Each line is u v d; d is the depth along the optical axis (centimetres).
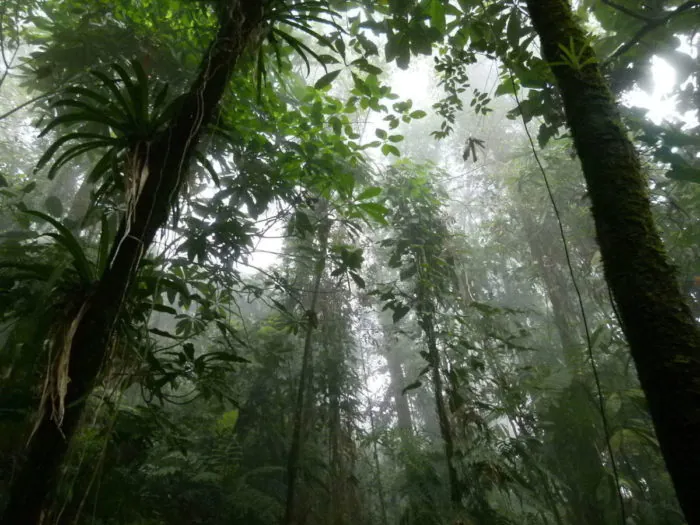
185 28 343
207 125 210
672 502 551
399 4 273
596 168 162
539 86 281
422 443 507
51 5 367
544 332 852
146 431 294
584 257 688
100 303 160
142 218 173
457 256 575
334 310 589
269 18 223
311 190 402
